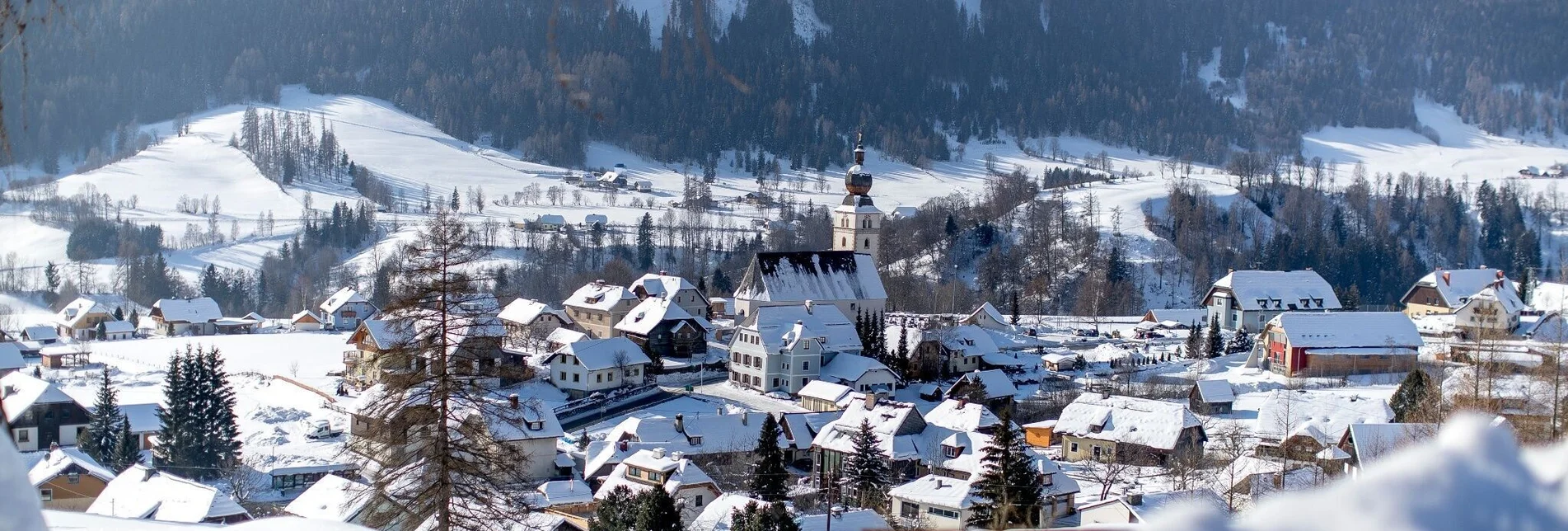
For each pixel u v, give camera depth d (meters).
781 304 124.00
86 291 170.12
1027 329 142.62
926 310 168.75
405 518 32.25
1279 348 109.69
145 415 79.12
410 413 29.09
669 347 117.44
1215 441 73.94
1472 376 64.31
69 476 58.22
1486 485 4.16
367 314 148.00
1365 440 54.03
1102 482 62.94
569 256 189.75
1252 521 4.27
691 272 190.75
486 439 29.98
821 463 72.94
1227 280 140.62
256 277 182.50
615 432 74.81
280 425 86.12
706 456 72.44
